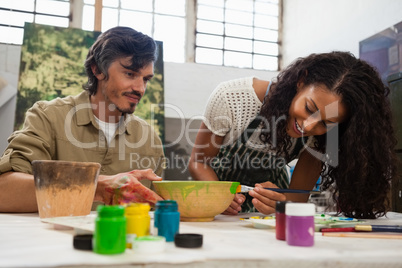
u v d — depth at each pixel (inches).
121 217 20.6
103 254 19.7
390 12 111.4
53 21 143.4
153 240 20.6
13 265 16.9
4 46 122.7
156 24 157.8
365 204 45.1
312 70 43.3
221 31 167.2
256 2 173.6
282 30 175.3
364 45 121.6
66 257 18.8
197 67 143.6
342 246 24.3
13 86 121.6
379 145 43.9
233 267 19.4
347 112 43.6
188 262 18.9
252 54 171.2
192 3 162.7
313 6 152.7
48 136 50.1
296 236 23.9
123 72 50.9
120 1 153.3
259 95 53.9
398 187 84.3
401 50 105.9
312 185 53.9
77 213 32.3
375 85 43.6
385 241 26.9
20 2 139.6
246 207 62.4
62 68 126.3
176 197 35.7
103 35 52.2
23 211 40.1
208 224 35.1
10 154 41.3
